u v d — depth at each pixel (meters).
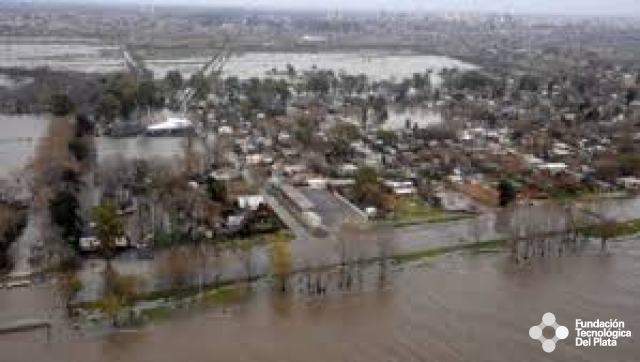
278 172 187.88
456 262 133.62
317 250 134.62
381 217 154.62
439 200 166.12
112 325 104.94
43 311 107.81
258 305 113.62
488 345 102.69
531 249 141.12
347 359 97.94
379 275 126.31
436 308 114.12
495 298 118.31
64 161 175.62
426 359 98.31
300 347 100.75
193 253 129.75
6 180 162.88
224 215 149.00
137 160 181.12
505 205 166.25
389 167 195.75
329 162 198.88
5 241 127.81
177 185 159.88
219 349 99.69
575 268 132.38
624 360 99.38
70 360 94.94
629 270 132.12
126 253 129.88
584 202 171.62
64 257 125.31
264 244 137.25
